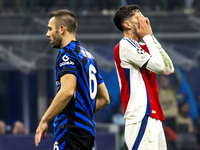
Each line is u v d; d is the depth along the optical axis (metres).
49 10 39.53
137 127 11.16
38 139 9.91
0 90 37.78
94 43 38.22
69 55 10.45
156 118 11.32
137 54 11.29
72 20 11.02
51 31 10.96
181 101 37.44
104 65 37.84
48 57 38.06
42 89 38.22
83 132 10.30
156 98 11.52
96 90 11.11
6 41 37.72
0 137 26.42
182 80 37.91
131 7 11.96
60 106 9.91
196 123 37.16
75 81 10.12
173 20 38.62
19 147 26.45
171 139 33.06
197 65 38.06
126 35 12.00
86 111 10.52
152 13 38.94
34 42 37.94
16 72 38.09
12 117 37.41
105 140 27.39
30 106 38.00
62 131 10.23
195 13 38.78
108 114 37.22
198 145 34.00
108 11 39.44
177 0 39.62
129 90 11.41
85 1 39.72
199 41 38.31
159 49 11.59
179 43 38.47
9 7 39.03
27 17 37.84
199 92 37.88
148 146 11.08
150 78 11.56
